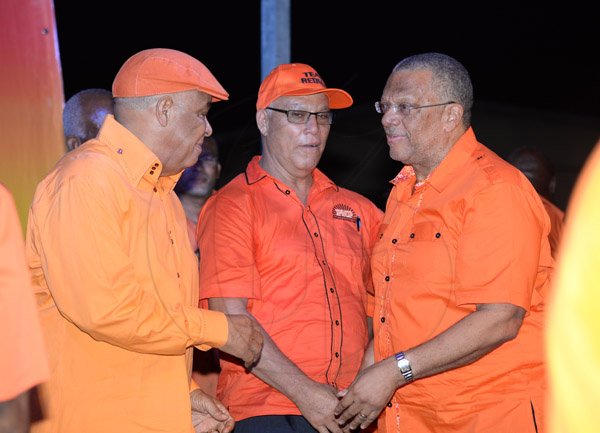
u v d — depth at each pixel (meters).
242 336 2.75
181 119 2.74
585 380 2.77
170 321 2.62
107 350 2.60
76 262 2.49
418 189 3.04
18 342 1.88
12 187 3.66
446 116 2.99
